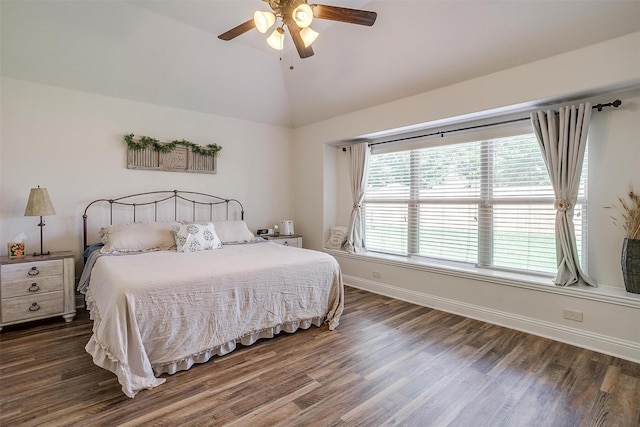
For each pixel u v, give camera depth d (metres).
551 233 3.03
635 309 2.38
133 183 3.91
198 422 1.71
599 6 2.25
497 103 2.98
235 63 3.97
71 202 3.53
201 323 2.31
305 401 1.90
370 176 4.70
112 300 2.03
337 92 4.19
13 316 2.85
